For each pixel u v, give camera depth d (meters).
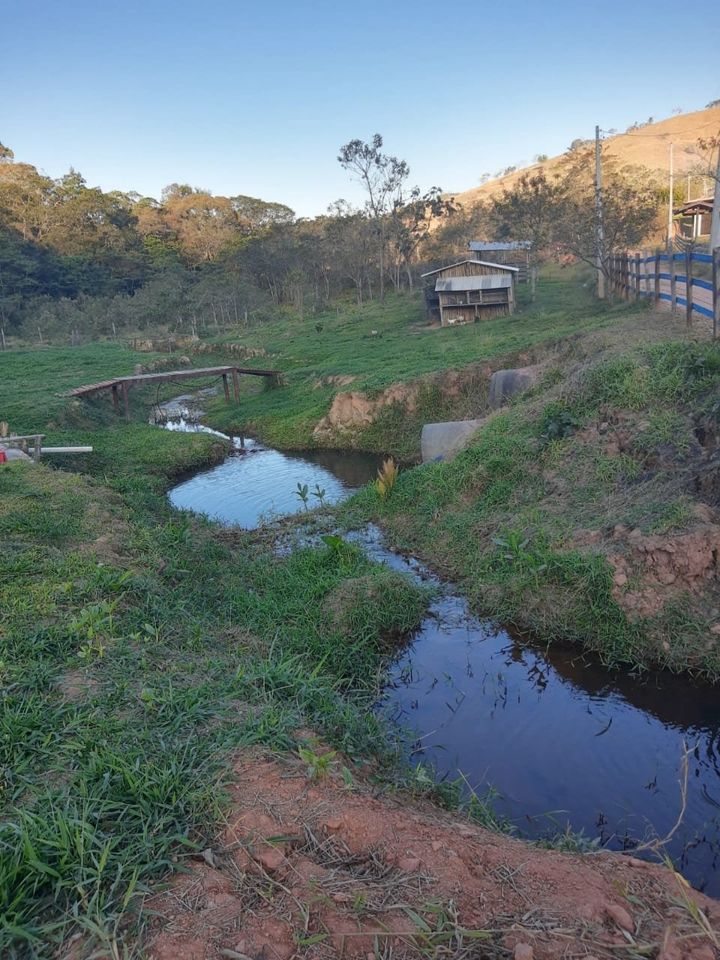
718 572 7.16
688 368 9.91
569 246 30.72
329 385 24.42
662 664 6.76
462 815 4.35
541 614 7.73
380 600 8.15
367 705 6.27
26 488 10.42
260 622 7.60
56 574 6.83
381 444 19.30
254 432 22.95
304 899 2.82
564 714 6.23
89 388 23.34
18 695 4.42
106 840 3.07
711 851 4.45
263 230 77.75
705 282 13.45
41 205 73.25
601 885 3.17
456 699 6.55
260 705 4.77
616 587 7.42
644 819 4.79
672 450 8.87
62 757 3.77
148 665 5.18
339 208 60.50
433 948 2.60
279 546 10.98
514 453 11.00
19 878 2.85
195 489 16.34
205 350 41.66
